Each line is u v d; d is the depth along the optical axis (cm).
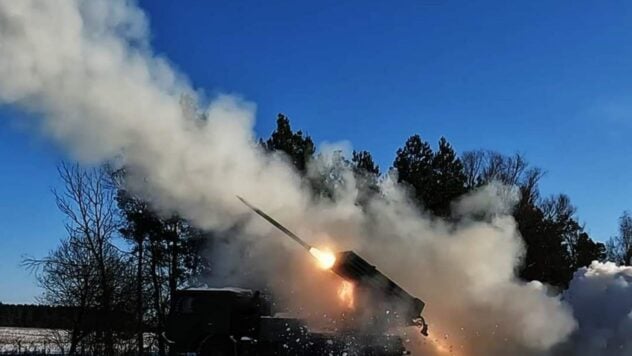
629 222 7400
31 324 5338
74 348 3488
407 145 4009
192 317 2355
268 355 2208
